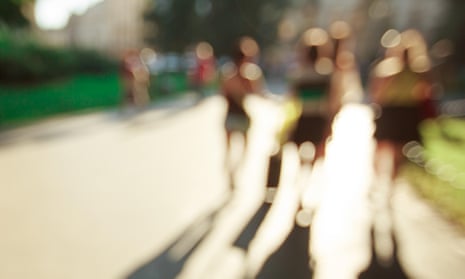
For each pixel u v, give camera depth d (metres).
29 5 16.47
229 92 6.40
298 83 5.43
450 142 8.53
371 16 42.22
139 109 16.48
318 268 4.14
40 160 8.32
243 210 5.69
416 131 5.95
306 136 5.49
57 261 4.29
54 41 17.70
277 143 5.89
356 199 6.08
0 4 15.54
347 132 10.85
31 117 12.80
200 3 39.97
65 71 15.37
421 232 5.00
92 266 4.18
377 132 6.12
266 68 38.50
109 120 13.46
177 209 5.74
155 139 10.55
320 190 6.36
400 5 41.78
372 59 37.34
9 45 12.95
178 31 40.34
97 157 8.64
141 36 43.53
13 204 5.94
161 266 4.18
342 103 5.42
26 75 12.97
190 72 23.28
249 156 8.84
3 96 11.89
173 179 7.16
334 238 4.83
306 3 55.81
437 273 4.05
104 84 17.28
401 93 5.91
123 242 4.72
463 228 5.02
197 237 4.84
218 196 6.28
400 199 6.10
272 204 5.87
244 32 40.09
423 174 6.46
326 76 5.36
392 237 4.86
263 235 4.90
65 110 14.53
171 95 21.91
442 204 5.62
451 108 13.88
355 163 8.02
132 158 8.60
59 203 5.98
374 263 4.24
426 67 5.92
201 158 8.62
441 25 27.80
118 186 6.77
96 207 5.83
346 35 5.50
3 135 10.52
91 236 4.88
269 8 40.81
